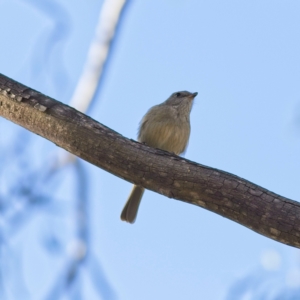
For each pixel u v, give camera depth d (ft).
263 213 22.03
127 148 24.12
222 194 22.67
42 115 24.93
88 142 24.39
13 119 25.67
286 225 21.68
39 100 25.14
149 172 23.79
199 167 23.32
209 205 23.12
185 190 23.34
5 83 25.58
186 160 23.75
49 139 25.43
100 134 24.39
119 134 24.64
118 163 24.18
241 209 22.40
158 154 23.97
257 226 22.34
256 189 22.48
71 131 24.56
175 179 23.40
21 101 25.12
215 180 22.82
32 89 25.66
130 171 24.11
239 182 22.68
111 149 24.20
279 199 22.16
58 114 24.80
